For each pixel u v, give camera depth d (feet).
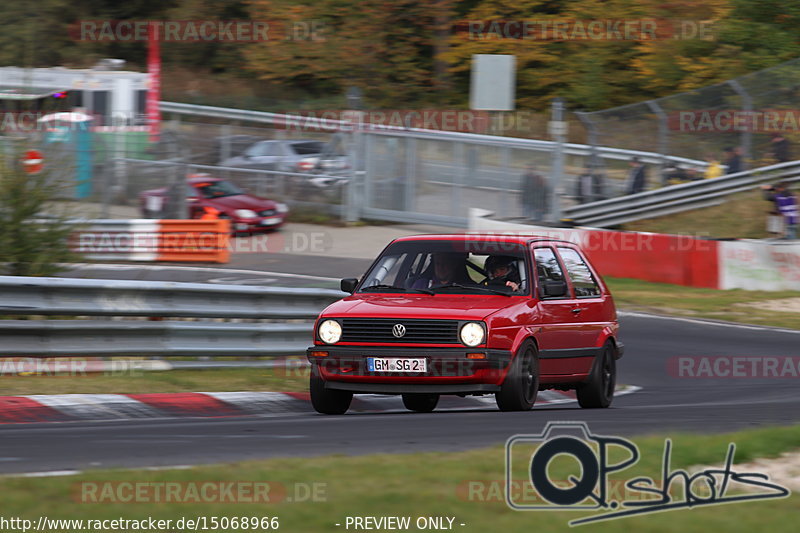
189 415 113.91
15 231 164.25
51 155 173.78
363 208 339.57
